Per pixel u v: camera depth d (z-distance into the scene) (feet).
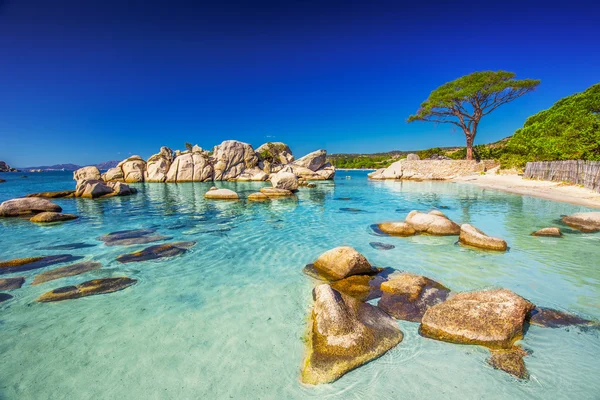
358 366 12.05
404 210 50.24
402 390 10.83
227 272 22.45
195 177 141.28
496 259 24.49
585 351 12.71
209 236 33.12
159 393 10.78
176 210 52.34
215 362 12.46
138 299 18.06
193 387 11.07
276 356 12.84
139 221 42.06
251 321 15.65
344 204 58.34
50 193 74.43
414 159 164.96
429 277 21.02
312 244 29.86
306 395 10.69
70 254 26.45
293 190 84.94
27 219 44.16
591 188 60.13
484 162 135.33
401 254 26.21
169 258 25.50
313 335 13.87
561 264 23.13
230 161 150.10
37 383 11.25
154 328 14.97
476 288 19.11
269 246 29.25
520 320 13.93
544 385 10.93
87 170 130.82
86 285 19.90
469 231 29.01
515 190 73.72
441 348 13.11
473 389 10.82
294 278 21.30
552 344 13.17
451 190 83.25
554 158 87.61
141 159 143.84
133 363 12.39
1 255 26.32
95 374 11.74
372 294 18.25
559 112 97.60
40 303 17.42
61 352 13.10
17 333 14.48
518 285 19.39
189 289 19.49
